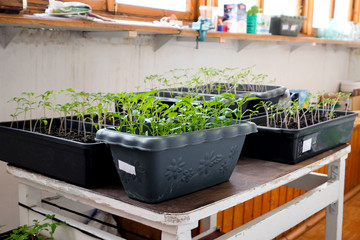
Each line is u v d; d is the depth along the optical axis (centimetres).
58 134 168
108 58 252
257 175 157
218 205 129
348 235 322
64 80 232
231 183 147
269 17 351
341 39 459
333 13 494
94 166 138
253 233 154
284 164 172
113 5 261
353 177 412
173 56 292
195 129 141
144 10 282
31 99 218
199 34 265
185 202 128
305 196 184
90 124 172
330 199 203
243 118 208
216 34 277
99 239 147
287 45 406
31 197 172
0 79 205
